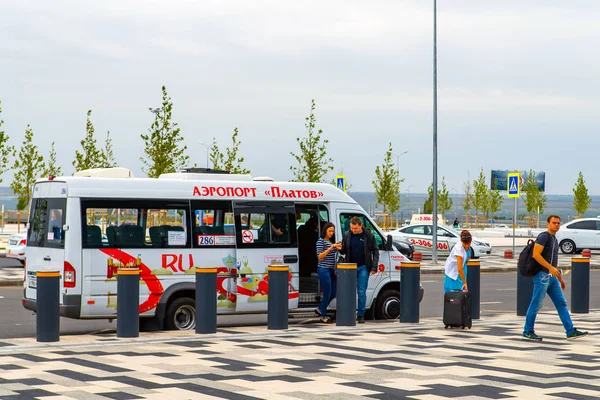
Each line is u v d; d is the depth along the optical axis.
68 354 12.78
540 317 18.66
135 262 15.34
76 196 14.97
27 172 57.00
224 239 16.23
